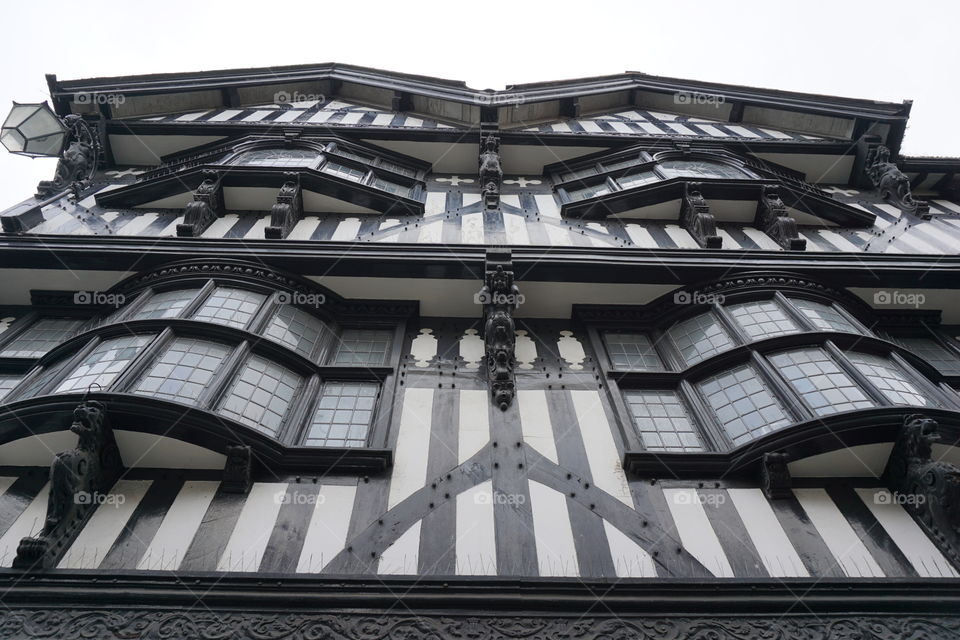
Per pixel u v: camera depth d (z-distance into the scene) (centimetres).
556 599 470
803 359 698
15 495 574
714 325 789
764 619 467
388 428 654
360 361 764
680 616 467
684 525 559
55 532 504
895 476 592
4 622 443
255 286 785
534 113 1429
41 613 451
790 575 513
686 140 1270
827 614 471
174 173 1016
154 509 552
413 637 445
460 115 1376
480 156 1209
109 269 813
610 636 452
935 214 1188
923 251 1014
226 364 654
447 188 1165
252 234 947
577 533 546
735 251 856
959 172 1283
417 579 481
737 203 1044
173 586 470
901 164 1277
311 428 659
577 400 712
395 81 1458
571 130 1386
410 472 606
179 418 573
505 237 973
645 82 1524
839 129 1367
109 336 698
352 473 600
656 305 847
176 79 1362
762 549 536
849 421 590
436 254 818
